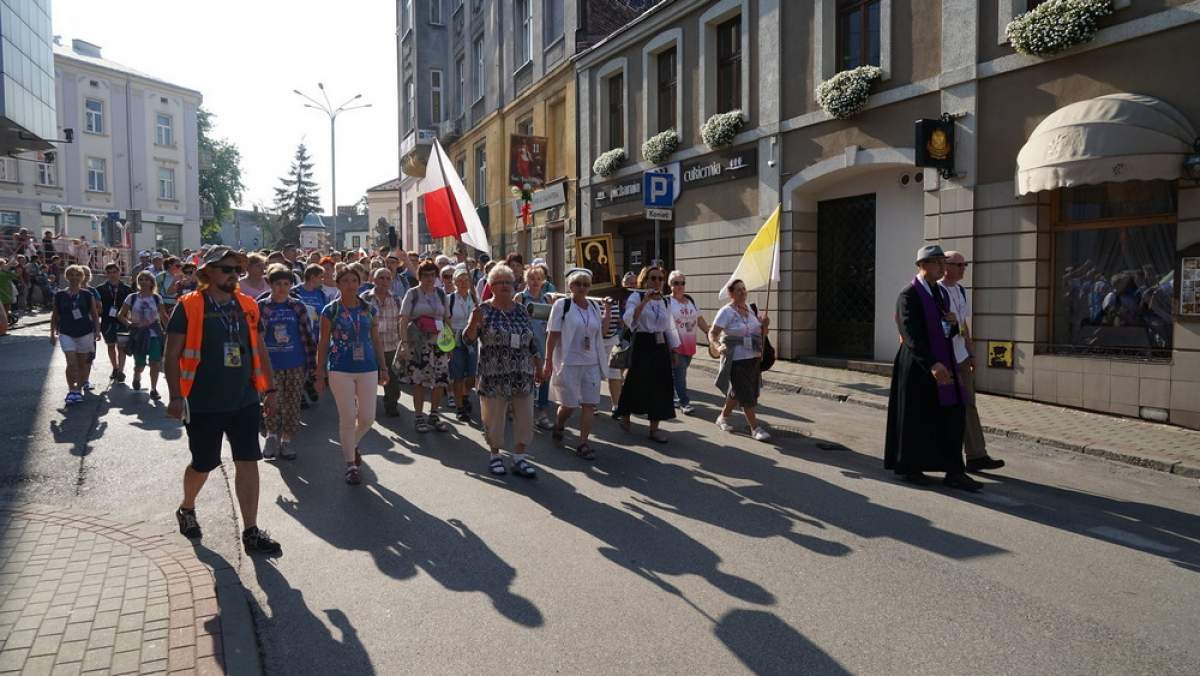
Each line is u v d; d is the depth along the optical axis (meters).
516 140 19.64
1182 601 4.26
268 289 8.55
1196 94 8.49
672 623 3.98
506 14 25.45
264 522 5.55
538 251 23.55
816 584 4.47
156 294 10.59
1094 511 5.89
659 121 18.00
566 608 4.16
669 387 8.21
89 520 5.30
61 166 45.38
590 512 5.79
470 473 6.90
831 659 3.61
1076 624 3.97
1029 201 10.11
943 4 11.12
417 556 4.91
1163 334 9.15
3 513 5.43
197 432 4.85
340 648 3.74
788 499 6.14
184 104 52.19
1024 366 10.23
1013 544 5.14
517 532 5.35
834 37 13.23
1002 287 10.45
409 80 34.69
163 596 4.09
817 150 13.51
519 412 6.82
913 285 6.56
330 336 6.61
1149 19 8.80
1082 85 9.53
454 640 3.81
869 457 7.56
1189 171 8.39
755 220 14.96
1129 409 9.13
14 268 22.44
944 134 10.80
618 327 9.02
